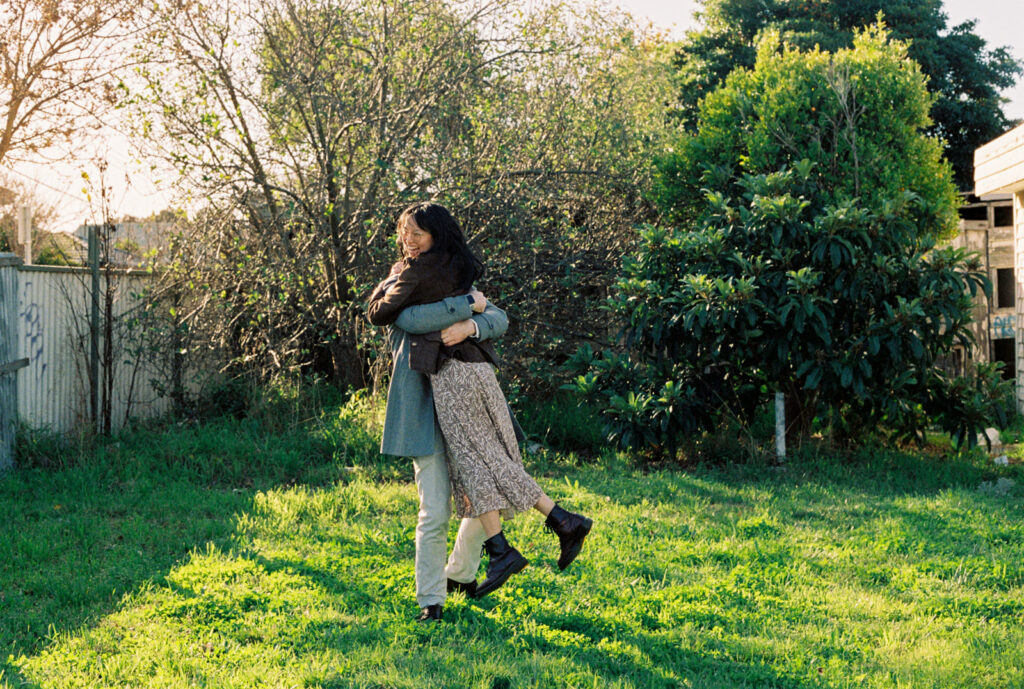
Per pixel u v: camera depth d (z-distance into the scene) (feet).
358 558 16.34
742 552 16.74
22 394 24.63
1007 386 25.86
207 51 29.19
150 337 29.09
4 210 54.75
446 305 12.81
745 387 26.18
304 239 30.40
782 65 32.24
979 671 11.64
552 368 29.71
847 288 25.04
